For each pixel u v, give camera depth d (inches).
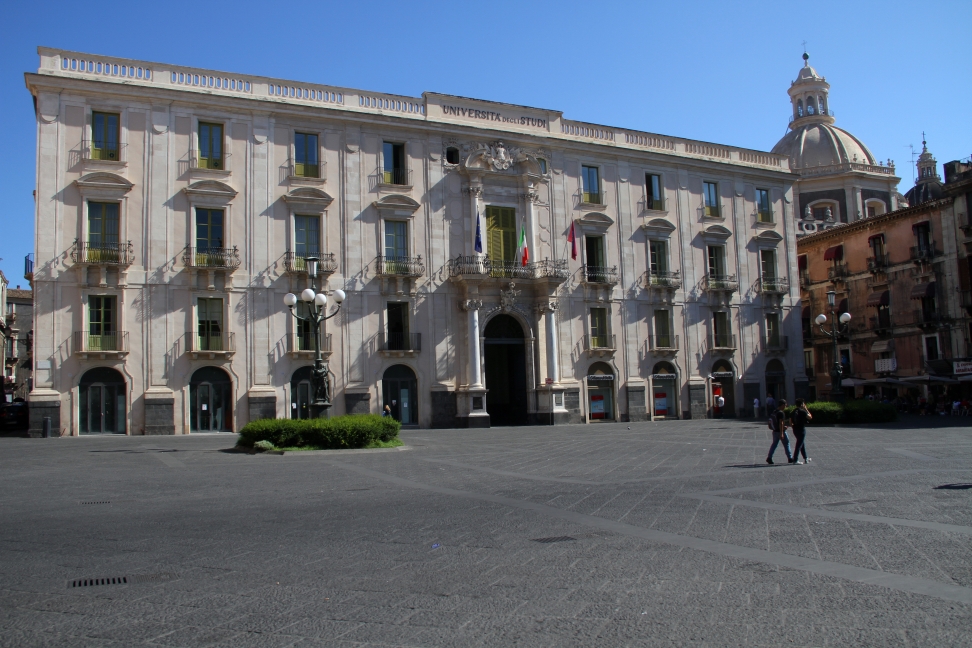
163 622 233.0
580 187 1763.0
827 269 2346.2
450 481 590.6
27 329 3346.5
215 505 470.9
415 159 1583.4
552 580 275.3
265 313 1411.2
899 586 260.1
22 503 484.1
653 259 1854.1
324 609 244.1
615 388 1758.1
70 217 1285.7
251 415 1375.5
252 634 221.3
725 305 1926.7
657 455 808.9
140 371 1310.3
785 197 2078.0
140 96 1344.7
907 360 2074.3
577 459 780.0
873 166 2642.7
